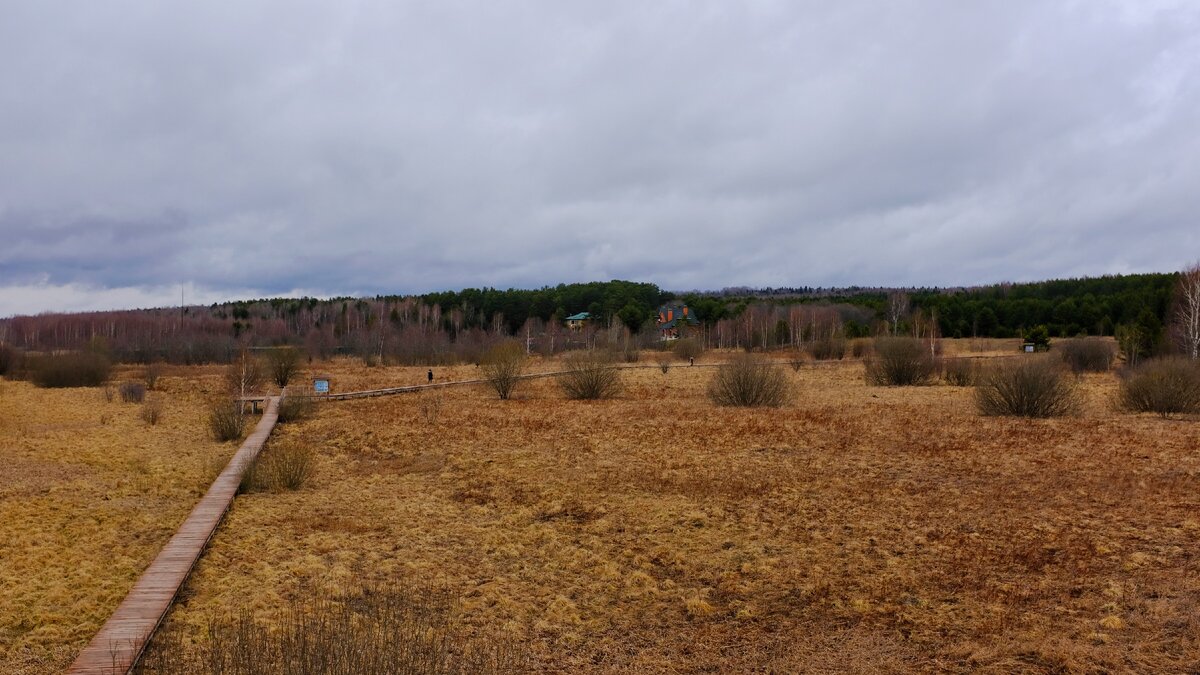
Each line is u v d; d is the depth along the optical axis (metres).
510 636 7.09
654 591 8.23
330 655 5.40
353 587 8.27
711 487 12.72
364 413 24.22
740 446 16.50
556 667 6.45
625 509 11.50
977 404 22.09
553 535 10.34
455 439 18.31
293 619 7.17
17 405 26.72
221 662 5.45
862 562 8.87
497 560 9.39
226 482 13.02
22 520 11.10
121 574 8.84
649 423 20.36
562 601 7.93
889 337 42.41
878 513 10.87
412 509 11.86
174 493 13.05
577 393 28.59
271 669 5.40
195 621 7.22
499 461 15.39
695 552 9.50
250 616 6.87
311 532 10.51
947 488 12.21
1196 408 20.78
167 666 6.09
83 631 7.22
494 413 23.27
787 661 6.52
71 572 8.89
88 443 18.44
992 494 11.70
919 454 15.13
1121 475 12.68
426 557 9.45
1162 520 9.95
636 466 14.55
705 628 7.28
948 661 6.37
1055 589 7.77
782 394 25.34
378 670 5.26
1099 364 41.25
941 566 8.59
